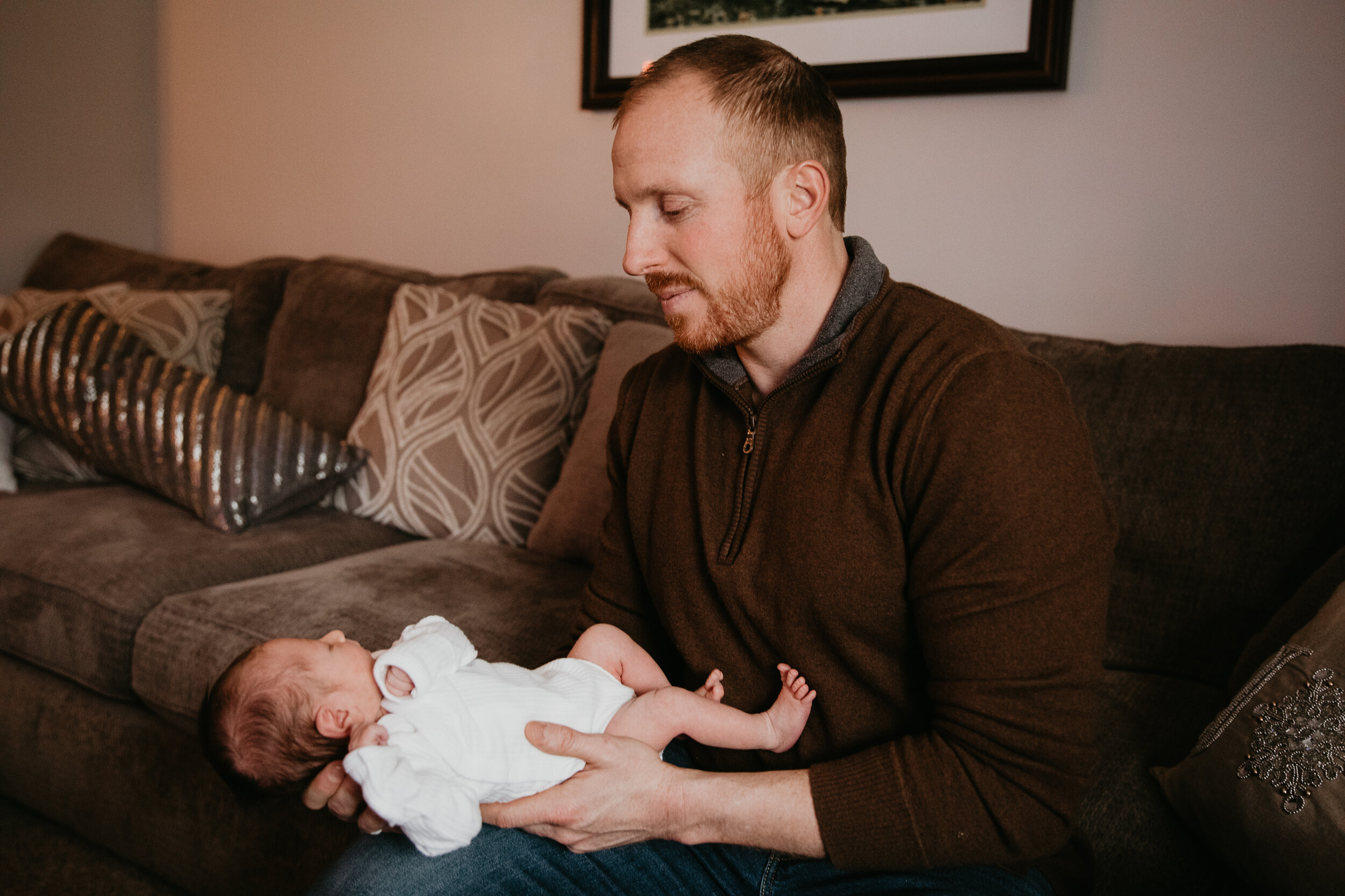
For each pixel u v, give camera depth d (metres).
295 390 2.24
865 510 0.87
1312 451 1.24
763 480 0.95
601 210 2.37
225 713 1.04
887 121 1.92
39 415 2.05
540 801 0.89
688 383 1.08
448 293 2.05
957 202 1.86
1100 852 0.99
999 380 0.81
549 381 1.84
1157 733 1.15
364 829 0.90
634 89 0.91
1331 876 0.80
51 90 2.94
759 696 0.99
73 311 2.09
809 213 0.90
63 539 1.67
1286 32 1.53
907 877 0.88
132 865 1.58
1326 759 0.84
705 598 1.01
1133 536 1.34
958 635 0.80
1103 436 1.39
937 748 0.81
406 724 0.93
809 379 0.93
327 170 2.87
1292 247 1.57
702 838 0.88
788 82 0.89
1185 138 1.63
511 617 1.40
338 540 1.84
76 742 1.55
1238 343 1.63
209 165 3.13
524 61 2.43
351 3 2.72
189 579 1.58
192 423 1.90
